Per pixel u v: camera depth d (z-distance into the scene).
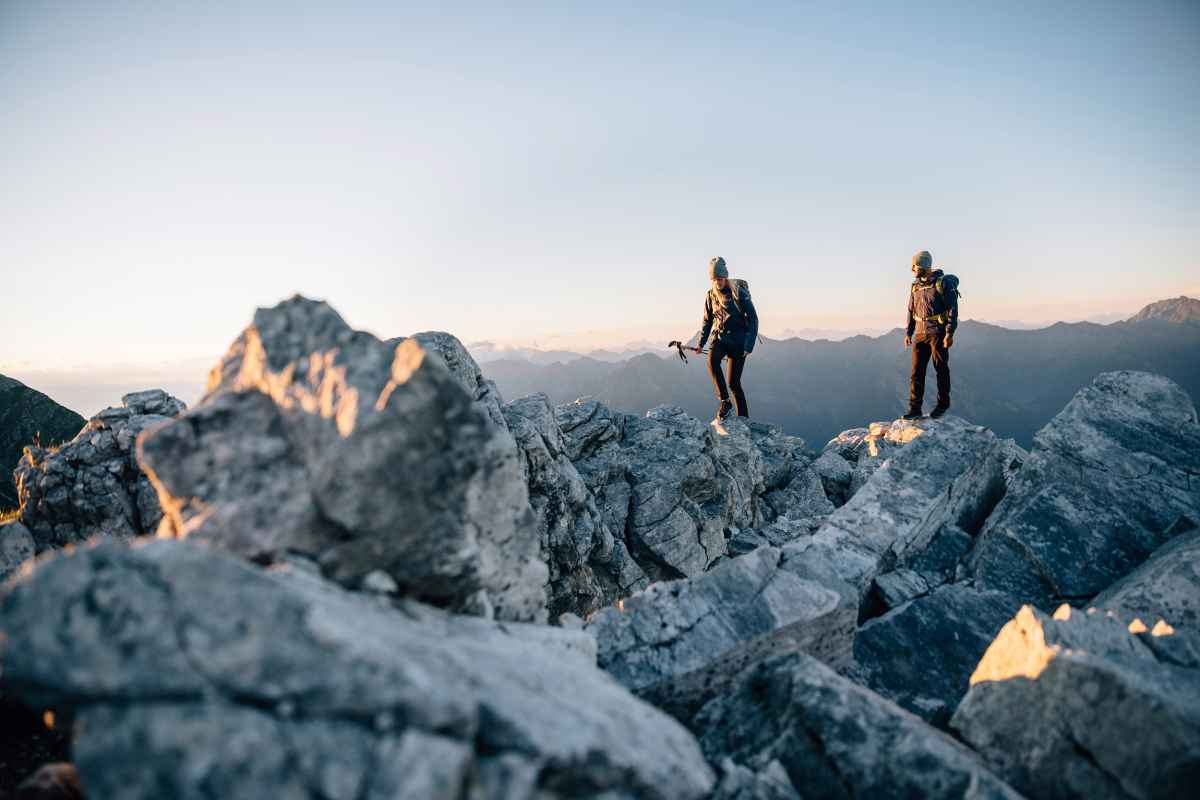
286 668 2.93
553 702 3.70
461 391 4.43
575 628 5.92
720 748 4.73
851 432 19.77
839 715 4.43
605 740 3.45
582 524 11.23
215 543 4.02
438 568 4.40
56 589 3.04
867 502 8.27
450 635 4.10
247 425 4.48
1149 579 6.07
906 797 3.86
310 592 3.49
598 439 14.22
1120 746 3.88
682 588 6.22
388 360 4.47
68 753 5.44
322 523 4.18
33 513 9.91
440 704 2.93
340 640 3.03
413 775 2.73
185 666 2.87
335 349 4.54
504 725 3.13
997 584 7.37
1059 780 4.14
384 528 4.20
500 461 4.68
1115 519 7.58
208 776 2.69
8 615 2.96
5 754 5.33
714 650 5.50
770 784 4.04
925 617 6.90
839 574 7.01
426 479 4.29
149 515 9.95
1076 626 4.80
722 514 13.84
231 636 2.96
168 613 2.99
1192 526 7.19
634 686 5.23
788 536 13.70
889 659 6.53
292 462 4.36
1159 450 8.20
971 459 8.90
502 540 4.89
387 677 2.95
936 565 8.00
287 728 2.83
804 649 5.99
